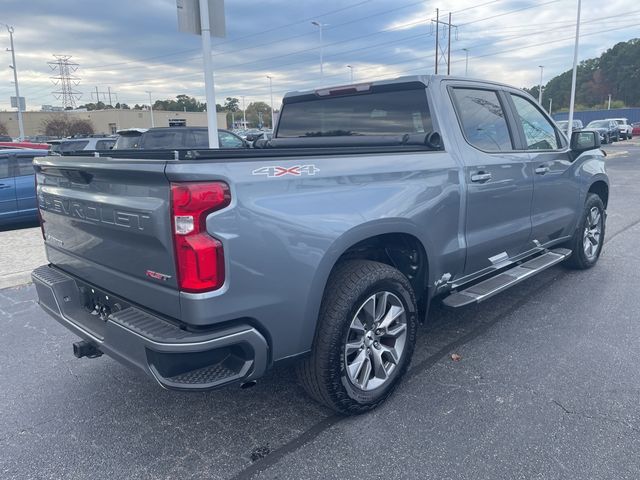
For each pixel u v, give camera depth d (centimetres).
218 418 318
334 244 279
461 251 377
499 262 438
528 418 306
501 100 440
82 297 327
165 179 231
